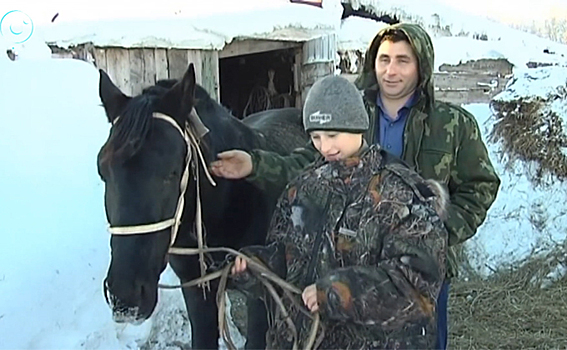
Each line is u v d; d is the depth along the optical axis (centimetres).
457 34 951
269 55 794
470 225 229
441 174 225
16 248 368
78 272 374
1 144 425
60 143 445
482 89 877
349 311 163
